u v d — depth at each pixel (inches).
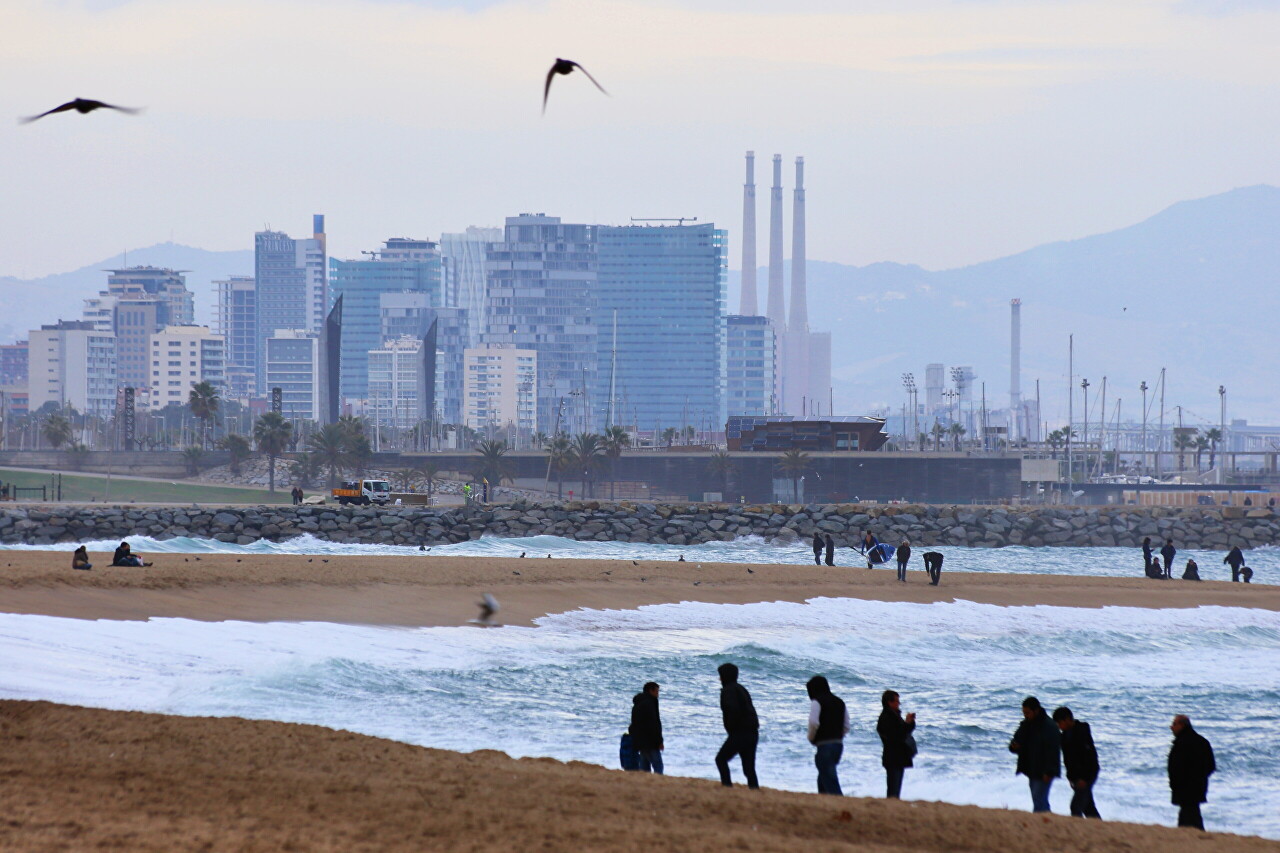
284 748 2992.1
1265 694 5999.0
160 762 2716.5
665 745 4571.9
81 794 2374.5
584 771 3065.9
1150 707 5674.2
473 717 4820.4
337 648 5920.3
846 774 4279.0
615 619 7573.8
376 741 3267.7
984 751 4731.8
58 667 4778.5
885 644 7214.6
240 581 7554.1
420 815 2338.8
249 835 2121.1
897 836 2486.5
